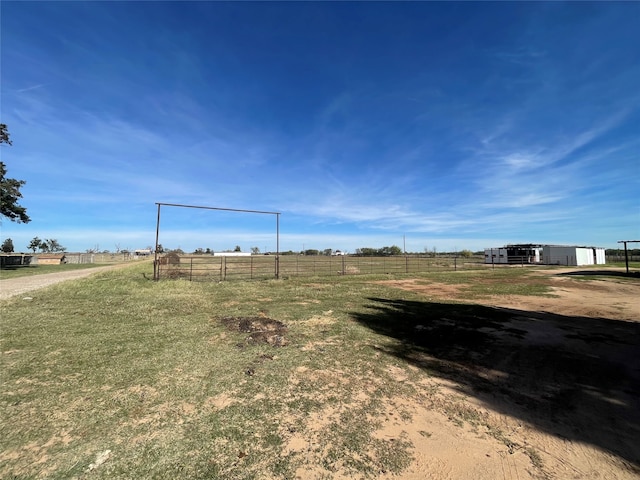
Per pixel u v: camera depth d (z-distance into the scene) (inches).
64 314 311.4
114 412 130.2
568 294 527.8
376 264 1438.2
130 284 551.5
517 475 98.7
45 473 94.5
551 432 123.5
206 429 119.7
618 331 280.8
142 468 97.7
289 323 289.4
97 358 191.0
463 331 275.0
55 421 122.6
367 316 327.3
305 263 1461.6
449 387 163.3
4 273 943.0
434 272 1011.3
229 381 163.3
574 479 97.3
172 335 244.1
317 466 100.7
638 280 763.4
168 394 147.3
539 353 218.5
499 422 130.4
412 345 232.7
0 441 109.3
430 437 118.6
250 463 101.3
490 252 1993.1
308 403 142.3
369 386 162.1
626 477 98.3
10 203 1245.1
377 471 99.2
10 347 209.9
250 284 623.8
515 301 450.0
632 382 171.9
